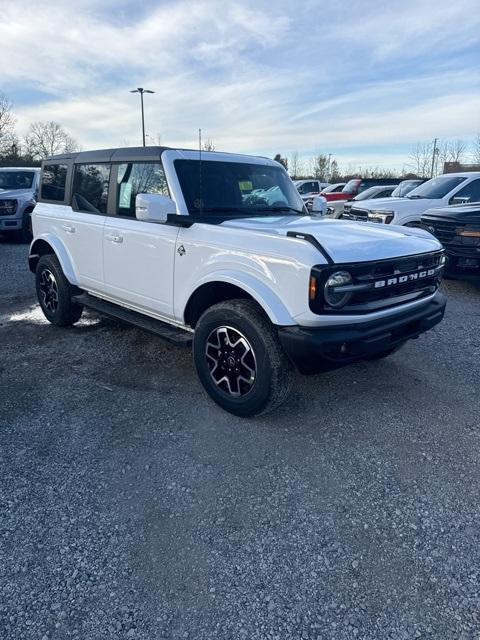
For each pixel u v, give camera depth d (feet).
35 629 6.17
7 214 38.09
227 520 8.11
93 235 15.10
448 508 8.39
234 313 10.58
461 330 18.03
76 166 16.28
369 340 10.07
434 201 31.14
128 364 14.55
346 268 9.49
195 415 11.50
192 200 12.57
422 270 11.19
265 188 14.53
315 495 8.73
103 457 9.84
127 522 8.04
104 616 6.36
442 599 6.63
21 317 19.70
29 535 7.72
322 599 6.63
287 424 11.13
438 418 11.44
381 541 7.66
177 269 12.16
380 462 9.71
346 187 78.74
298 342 9.57
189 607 6.50
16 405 11.97
